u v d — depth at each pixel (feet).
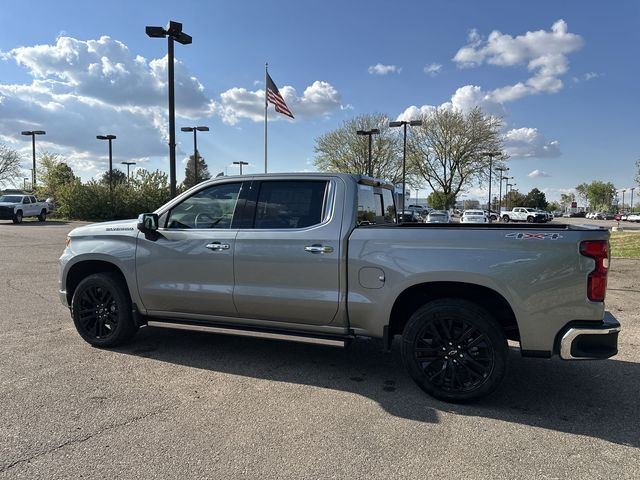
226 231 15.67
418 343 13.38
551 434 11.43
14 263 41.24
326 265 14.25
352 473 9.64
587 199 426.10
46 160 173.78
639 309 24.73
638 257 45.47
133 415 12.10
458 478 9.52
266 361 16.55
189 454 10.27
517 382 14.87
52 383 14.17
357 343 18.89
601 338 12.06
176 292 16.19
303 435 11.19
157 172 138.72
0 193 185.57
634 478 9.57
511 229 12.76
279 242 14.79
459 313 12.89
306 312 14.65
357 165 173.68
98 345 17.72
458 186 173.99
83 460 9.97
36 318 21.97
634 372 15.78
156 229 16.48
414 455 10.36
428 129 170.91
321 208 14.84
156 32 43.73
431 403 13.17
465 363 13.03
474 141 167.22
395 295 13.52
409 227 13.76
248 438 11.01
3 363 15.89
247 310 15.43
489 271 12.62
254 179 15.80
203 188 16.44
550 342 12.41
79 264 18.03
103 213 131.44
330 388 14.16
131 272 16.87
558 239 12.28
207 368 15.74
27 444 10.59
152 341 18.71
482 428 11.70
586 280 12.13
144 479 9.33
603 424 11.98
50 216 134.92
